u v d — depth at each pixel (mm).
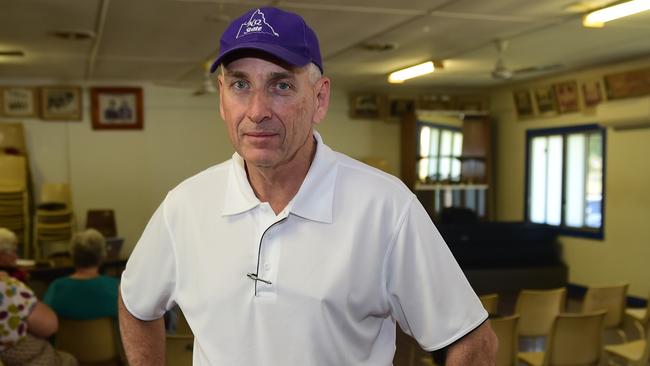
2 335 3084
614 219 8008
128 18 5090
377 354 1322
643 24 5504
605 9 4746
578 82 8320
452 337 1247
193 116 9742
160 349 1523
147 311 1465
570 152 8828
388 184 1287
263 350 1247
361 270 1236
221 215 1315
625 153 7789
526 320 4449
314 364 1221
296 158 1250
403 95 10516
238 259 1279
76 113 9070
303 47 1163
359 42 6238
